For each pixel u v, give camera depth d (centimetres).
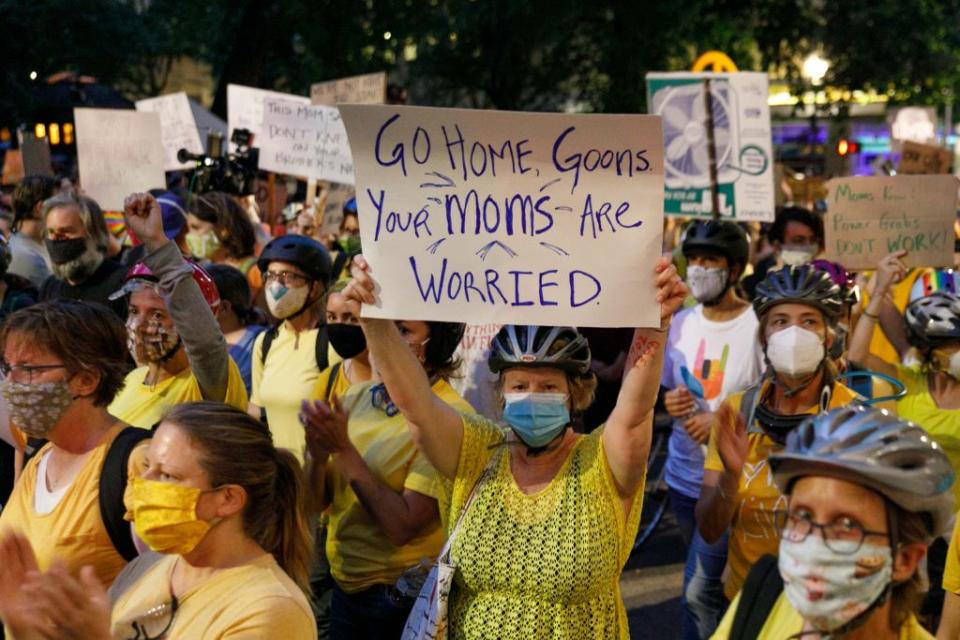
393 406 636
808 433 321
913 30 3584
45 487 499
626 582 1049
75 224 888
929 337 693
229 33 3312
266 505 427
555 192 466
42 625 358
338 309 690
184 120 1788
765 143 1177
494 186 470
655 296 465
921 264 1032
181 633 406
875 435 310
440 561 501
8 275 973
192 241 1169
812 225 1167
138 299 622
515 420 492
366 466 602
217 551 420
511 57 3444
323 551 712
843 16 3634
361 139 470
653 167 459
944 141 3862
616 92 3388
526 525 488
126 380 658
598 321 469
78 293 908
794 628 335
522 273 472
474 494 503
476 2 3186
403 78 3831
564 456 503
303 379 783
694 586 700
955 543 480
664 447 1400
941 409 699
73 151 2722
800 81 3778
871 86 3672
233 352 870
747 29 3722
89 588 354
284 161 1526
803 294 599
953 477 317
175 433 417
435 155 470
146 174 1403
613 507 488
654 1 3303
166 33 3875
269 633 398
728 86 1179
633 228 464
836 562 310
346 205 1553
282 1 3031
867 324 890
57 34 3378
